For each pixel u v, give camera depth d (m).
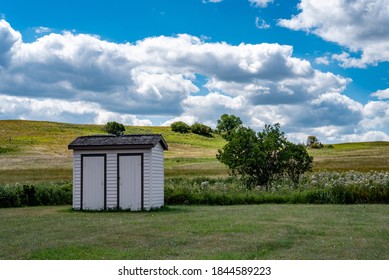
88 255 11.94
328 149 105.56
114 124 144.75
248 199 28.48
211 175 52.09
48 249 12.65
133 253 12.13
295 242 13.59
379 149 100.12
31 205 28.94
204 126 163.75
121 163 24.52
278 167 33.91
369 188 27.94
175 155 96.62
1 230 16.34
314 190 28.77
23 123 142.88
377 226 16.77
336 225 17.02
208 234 14.98
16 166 72.06
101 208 24.55
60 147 104.81
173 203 28.61
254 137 34.25
